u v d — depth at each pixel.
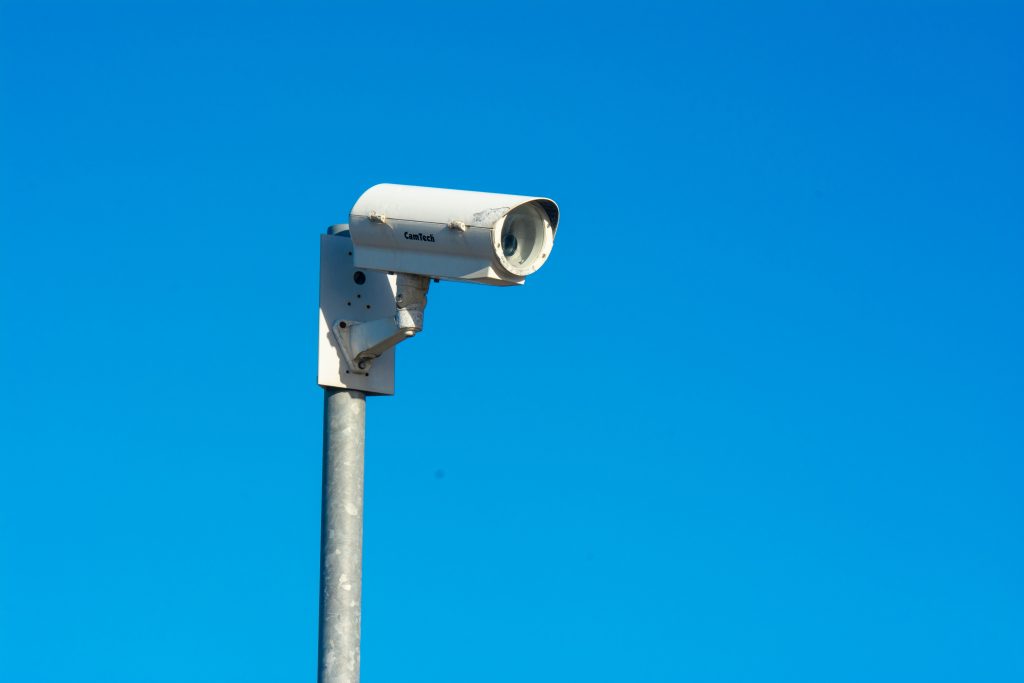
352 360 16.17
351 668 15.43
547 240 15.96
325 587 15.61
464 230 15.67
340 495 15.88
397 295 16.05
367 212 15.98
